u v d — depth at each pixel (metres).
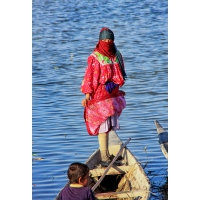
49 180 26.36
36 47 41.19
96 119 24.73
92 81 24.53
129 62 39.22
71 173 17.92
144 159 28.25
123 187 24.22
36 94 34.56
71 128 30.95
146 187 22.83
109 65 24.50
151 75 37.38
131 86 35.88
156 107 33.34
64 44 41.50
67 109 33.09
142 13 46.69
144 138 30.28
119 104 24.91
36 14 46.31
